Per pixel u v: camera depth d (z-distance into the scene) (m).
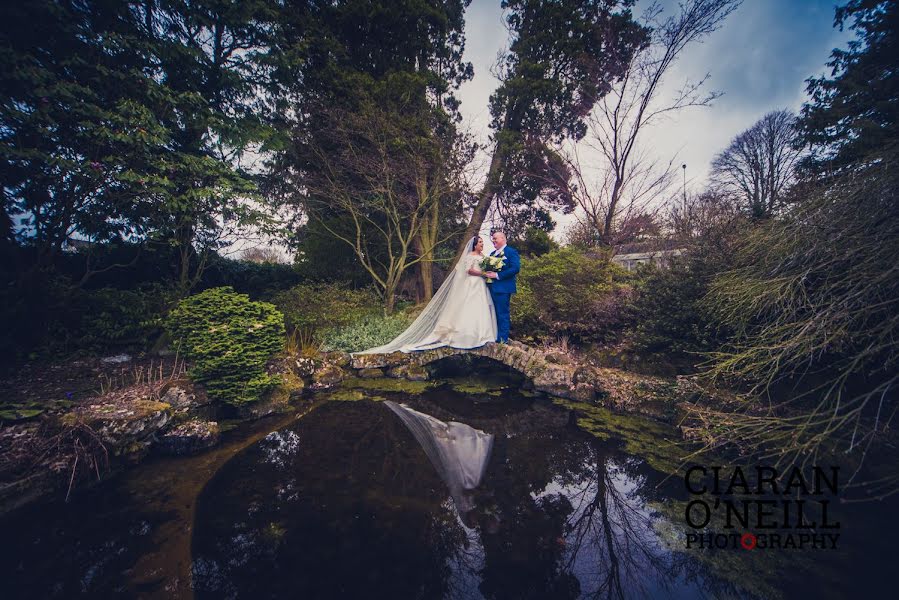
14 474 2.31
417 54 9.33
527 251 11.57
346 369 5.92
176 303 5.76
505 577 1.67
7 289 4.50
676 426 3.83
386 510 2.21
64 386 3.75
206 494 2.37
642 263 6.63
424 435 3.49
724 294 3.82
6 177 4.14
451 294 4.85
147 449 2.94
